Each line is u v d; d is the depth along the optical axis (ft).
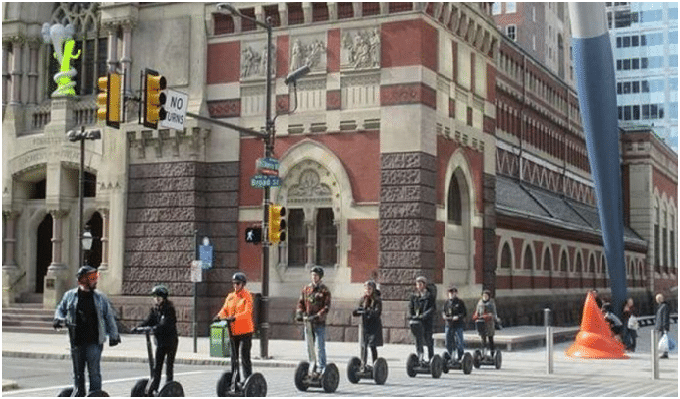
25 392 55.67
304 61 100.99
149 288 104.99
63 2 117.39
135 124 106.83
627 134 226.99
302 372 53.62
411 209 94.63
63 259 111.86
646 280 225.97
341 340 96.07
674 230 260.83
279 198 101.14
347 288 96.89
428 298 63.67
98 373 41.22
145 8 108.88
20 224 116.16
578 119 207.92
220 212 104.01
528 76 168.25
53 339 98.43
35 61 117.80
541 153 175.94
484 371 69.51
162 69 107.45
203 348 87.66
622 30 373.61
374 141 97.35
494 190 118.21
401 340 93.25
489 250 115.55
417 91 95.55
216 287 103.50
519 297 131.95
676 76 363.15
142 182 106.73
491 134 118.32
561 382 61.77
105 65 114.11
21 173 114.83
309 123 100.17
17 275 114.52
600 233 184.34
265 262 77.92
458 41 108.06
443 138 102.53
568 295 160.25
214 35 106.01
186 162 104.27
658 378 65.05
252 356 79.20
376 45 97.76
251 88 103.50
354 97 98.53
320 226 100.42
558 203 177.99
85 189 114.93
